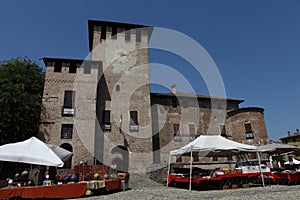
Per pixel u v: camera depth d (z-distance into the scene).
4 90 22.39
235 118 33.19
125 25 30.25
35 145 10.84
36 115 23.52
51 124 22.81
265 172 15.00
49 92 23.89
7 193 9.38
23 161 10.05
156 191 13.09
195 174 15.48
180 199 9.73
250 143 30.95
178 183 15.55
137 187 15.76
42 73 28.61
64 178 12.69
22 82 24.86
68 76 24.81
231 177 13.88
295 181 15.02
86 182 11.68
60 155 13.79
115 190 13.55
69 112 23.45
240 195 10.48
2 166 18.59
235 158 28.47
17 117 21.55
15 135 21.36
